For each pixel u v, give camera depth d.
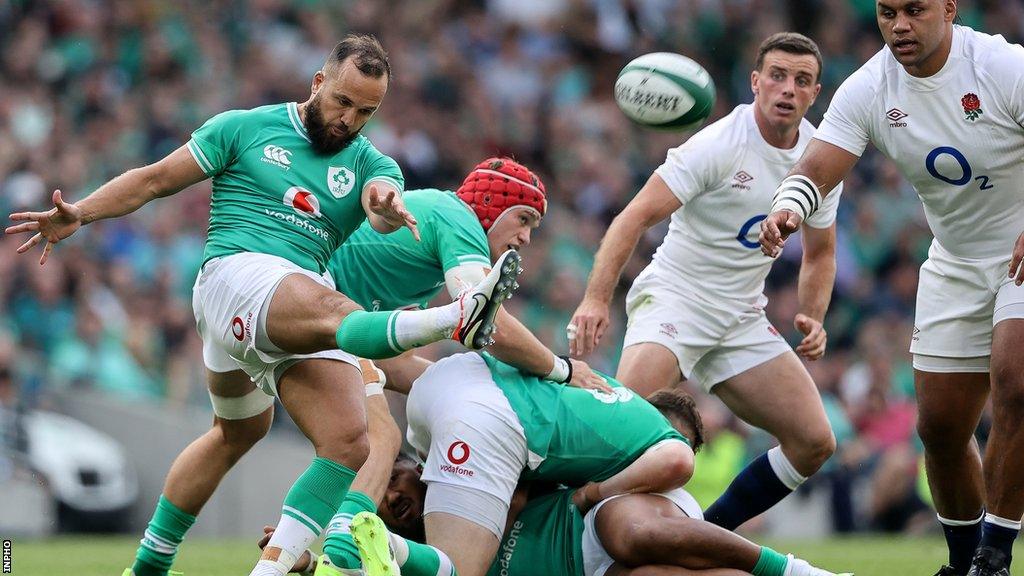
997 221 22.28
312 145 20.11
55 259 50.56
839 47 71.12
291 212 19.91
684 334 25.69
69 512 43.72
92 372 48.62
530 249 57.41
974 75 21.44
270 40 66.62
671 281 26.02
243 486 45.62
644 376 25.41
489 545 19.34
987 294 22.52
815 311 26.52
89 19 65.06
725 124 25.50
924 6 20.91
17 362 46.25
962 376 23.05
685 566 19.17
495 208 21.62
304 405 19.53
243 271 19.34
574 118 67.56
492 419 19.52
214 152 19.97
